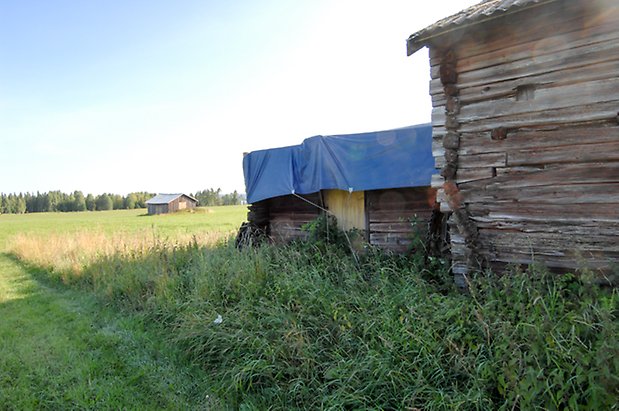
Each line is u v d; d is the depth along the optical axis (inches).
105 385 151.3
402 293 167.3
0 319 235.1
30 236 668.7
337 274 221.0
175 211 2361.0
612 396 87.6
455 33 165.3
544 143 156.9
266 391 137.0
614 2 137.6
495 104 167.2
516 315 129.7
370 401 118.0
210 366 163.9
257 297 199.3
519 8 143.9
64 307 260.7
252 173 313.6
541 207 159.8
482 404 104.7
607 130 143.4
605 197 145.6
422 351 126.3
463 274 179.2
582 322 105.0
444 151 181.9
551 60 152.8
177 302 219.5
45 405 138.5
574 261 152.8
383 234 273.1
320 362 141.3
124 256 354.9
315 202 314.5
